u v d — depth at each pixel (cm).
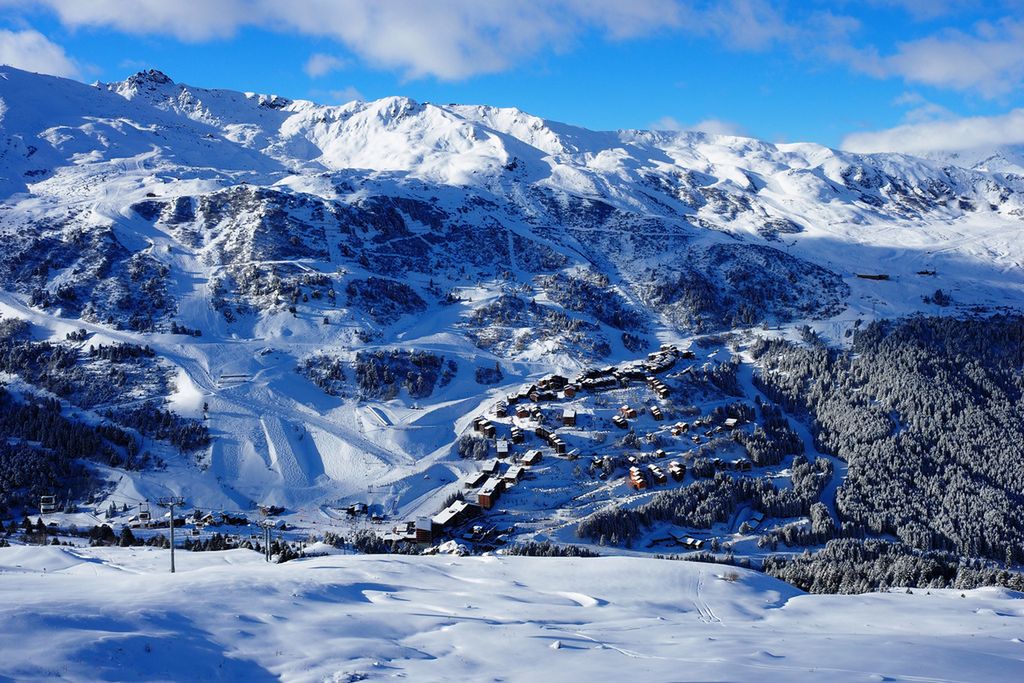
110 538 10950
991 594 8444
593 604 6706
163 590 5481
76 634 3981
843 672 3944
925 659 4412
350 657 4219
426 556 8681
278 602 5422
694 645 4834
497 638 4816
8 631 3912
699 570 8212
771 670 3975
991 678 3997
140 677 3634
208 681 3728
